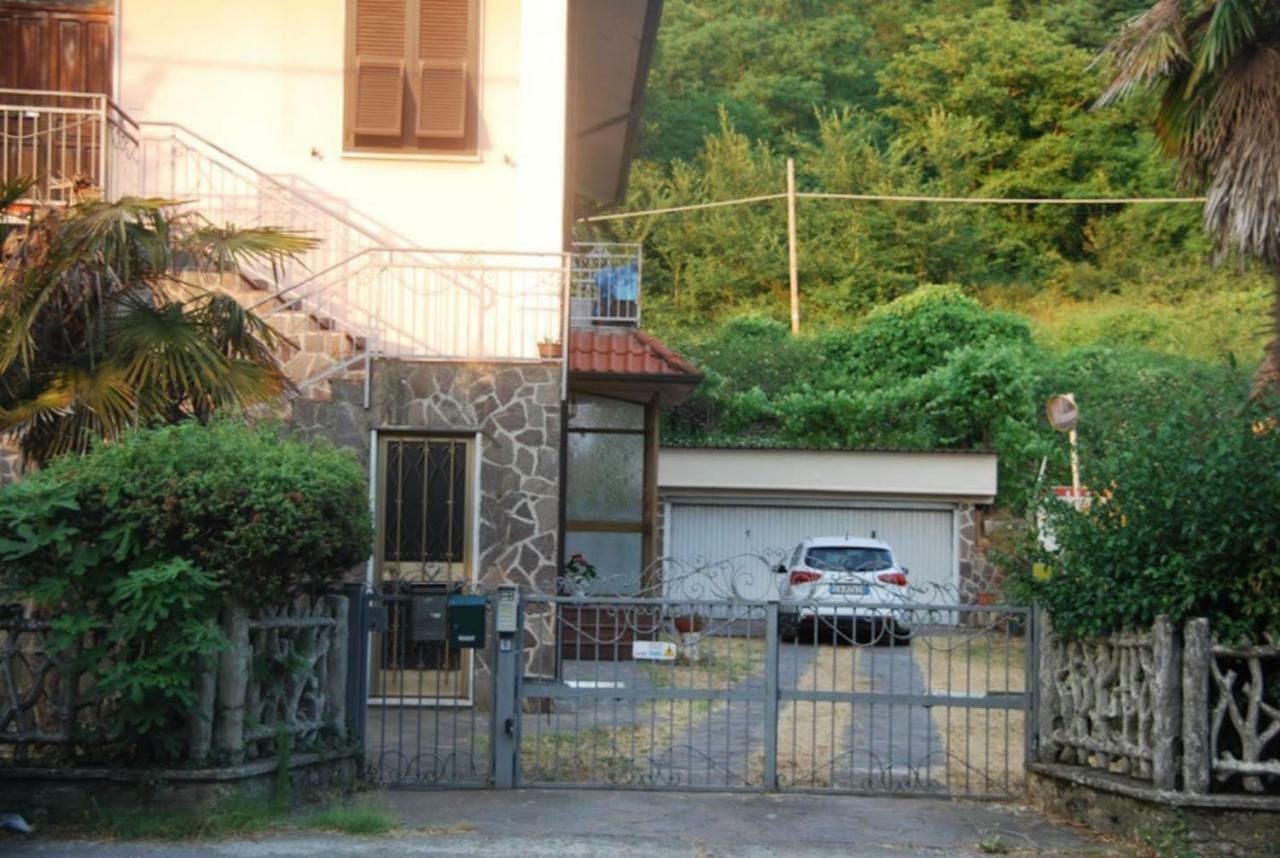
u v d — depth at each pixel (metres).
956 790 10.23
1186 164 14.20
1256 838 8.17
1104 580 8.95
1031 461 26.89
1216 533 8.32
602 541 19.52
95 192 12.99
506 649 10.26
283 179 14.73
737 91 46.19
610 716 12.89
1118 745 8.98
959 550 25.36
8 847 8.14
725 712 13.25
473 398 13.33
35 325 10.46
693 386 18.27
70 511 8.41
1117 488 9.06
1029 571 10.05
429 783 10.17
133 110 14.73
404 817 9.23
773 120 45.62
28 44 14.89
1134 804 8.70
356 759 10.12
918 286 40.00
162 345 10.35
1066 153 41.97
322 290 13.34
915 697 10.27
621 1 16.56
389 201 14.74
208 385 10.50
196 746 8.70
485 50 14.90
